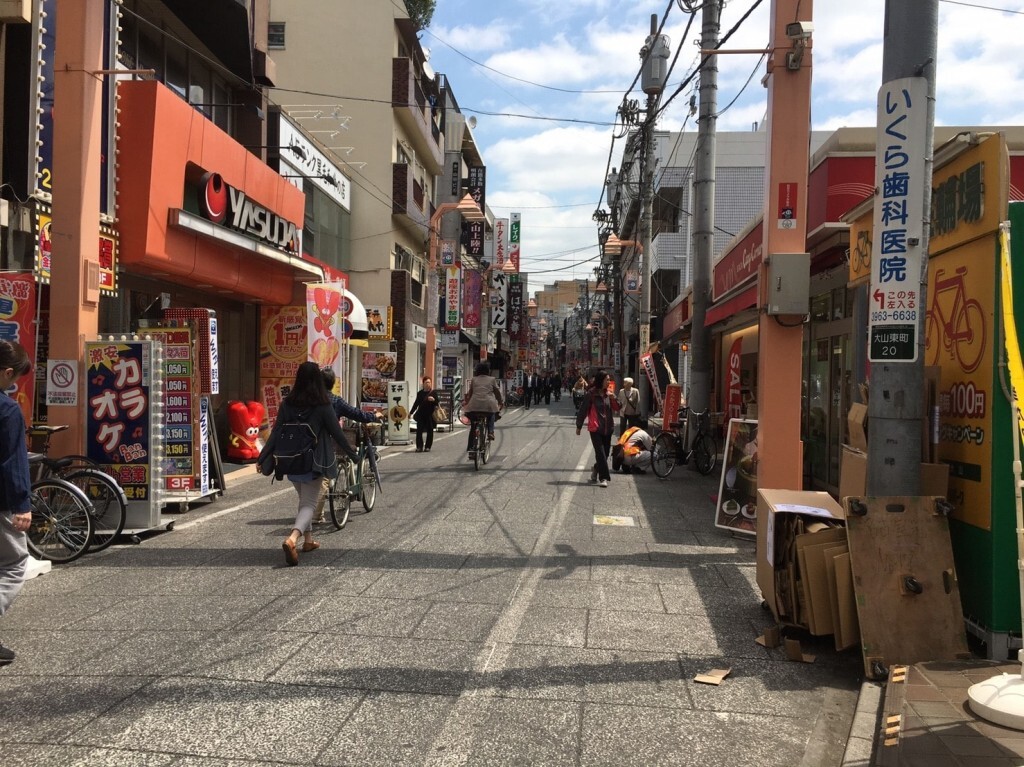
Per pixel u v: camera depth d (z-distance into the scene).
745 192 31.33
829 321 10.79
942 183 5.17
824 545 4.65
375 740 3.46
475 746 3.43
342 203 22.14
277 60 23.31
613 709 3.86
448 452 16.75
